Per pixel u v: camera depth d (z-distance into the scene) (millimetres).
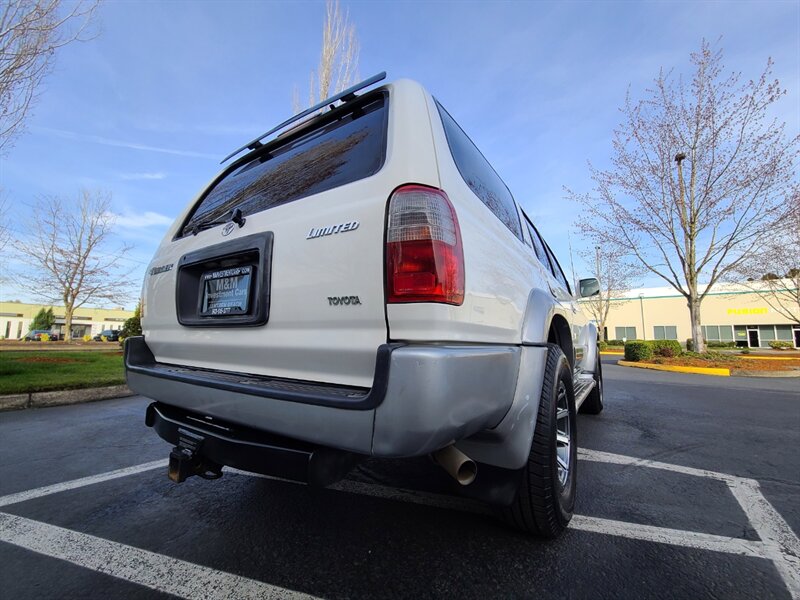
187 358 2162
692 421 4930
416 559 1936
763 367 12125
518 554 1982
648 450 3721
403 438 1206
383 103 1874
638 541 2117
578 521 2332
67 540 2125
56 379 6730
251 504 2545
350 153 1836
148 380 2086
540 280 2602
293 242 1687
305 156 2119
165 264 2410
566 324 2916
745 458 3496
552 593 1696
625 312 41281
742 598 1683
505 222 2305
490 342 1635
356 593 1692
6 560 1945
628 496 2697
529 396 1848
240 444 1575
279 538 2135
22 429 4453
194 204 2725
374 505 2520
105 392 6434
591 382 4227
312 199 1723
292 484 2869
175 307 2234
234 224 2010
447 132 1884
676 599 1670
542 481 1966
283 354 1664
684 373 11844
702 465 3311
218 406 1650
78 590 1719
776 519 2381
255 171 2449
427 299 1342
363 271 1456
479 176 2139
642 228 14492
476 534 2164
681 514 2434
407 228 1397
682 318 38531
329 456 1450
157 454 3584
